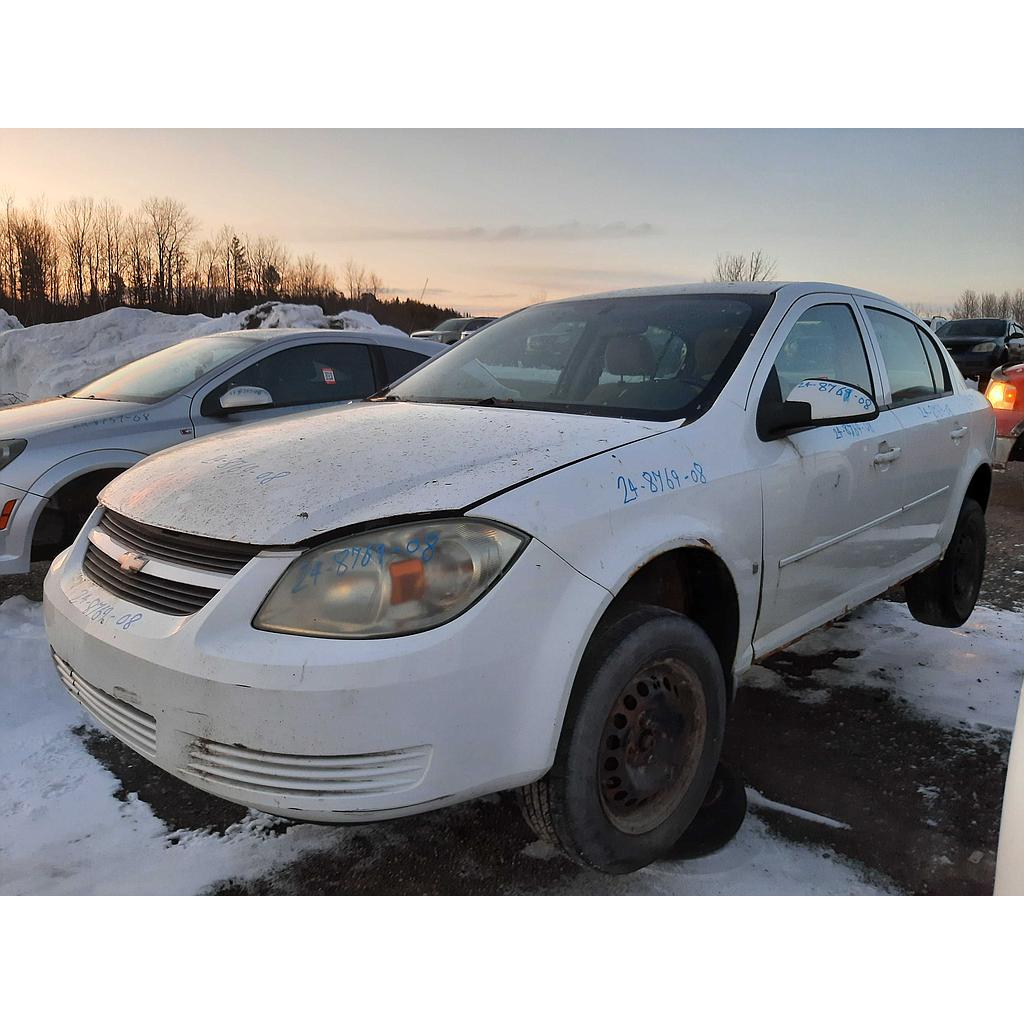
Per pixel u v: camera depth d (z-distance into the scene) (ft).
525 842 8.07
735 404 8.48
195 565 6.57
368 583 5.98
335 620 5.93
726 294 10.09
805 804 8.64
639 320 9.93
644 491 7.13
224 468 7.52
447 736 5.89
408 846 8.01
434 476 6.73
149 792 8.91
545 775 6.53
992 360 53.83
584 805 6.54
